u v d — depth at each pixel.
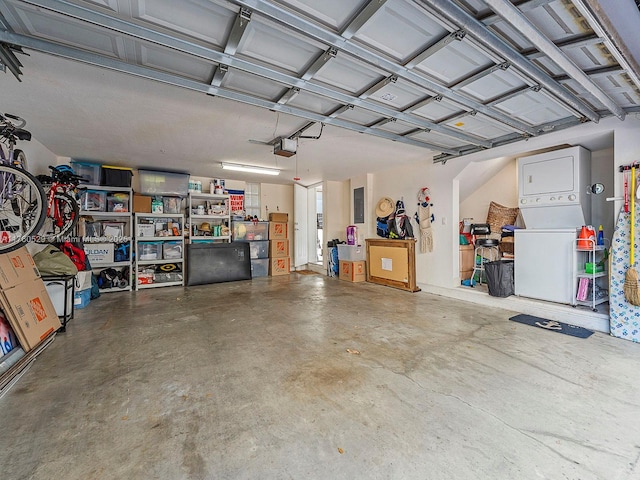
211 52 1.89
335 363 2.51
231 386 2.15
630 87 2.40
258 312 4.10
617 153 3.15
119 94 2.71
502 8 1.49
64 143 4.23
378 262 6.21
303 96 2.69
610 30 1.68
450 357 2.61
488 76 2.31
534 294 3.96
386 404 1.92
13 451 1.51
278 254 7.58
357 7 1.60
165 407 1.90
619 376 2.25
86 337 3.13
